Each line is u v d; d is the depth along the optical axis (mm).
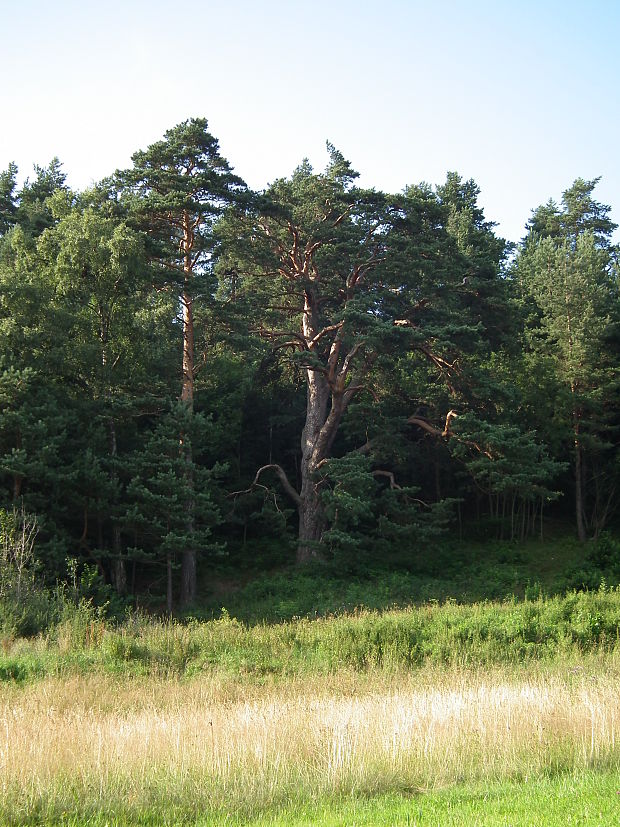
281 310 42375
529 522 45219
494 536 44781
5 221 50594
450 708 12297
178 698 15625
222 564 40375
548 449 43688
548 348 45562
